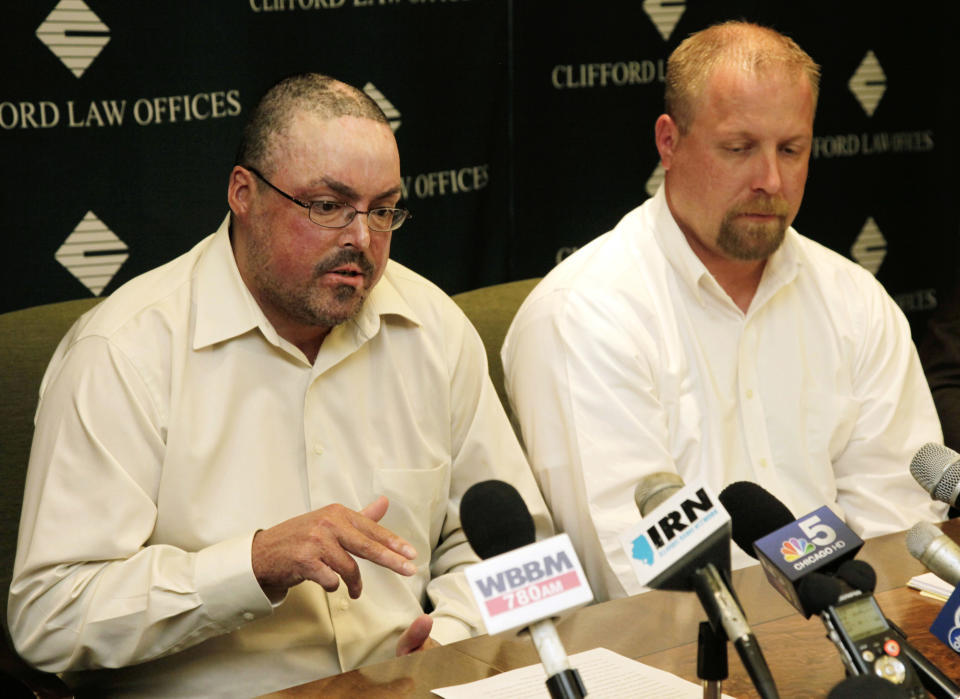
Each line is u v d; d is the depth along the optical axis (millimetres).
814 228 3805
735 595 1091
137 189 2785
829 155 3781
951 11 3863
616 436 2229
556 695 991
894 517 2354
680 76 2342
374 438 2053
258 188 1889
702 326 2379
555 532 2320
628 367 2266
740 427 2377
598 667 1491
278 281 1898
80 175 2717
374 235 1896
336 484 1985
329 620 1929
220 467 1904
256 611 1737
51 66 2652
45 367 2111
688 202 2340
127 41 2725
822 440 2400
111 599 1741
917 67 3854
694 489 1104
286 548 1707
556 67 3330
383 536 1718
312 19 2947
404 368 2096
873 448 2422
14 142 2635
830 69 3740
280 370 1973
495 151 3273
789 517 1232
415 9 3076
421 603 2104
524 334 2406
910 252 3945
